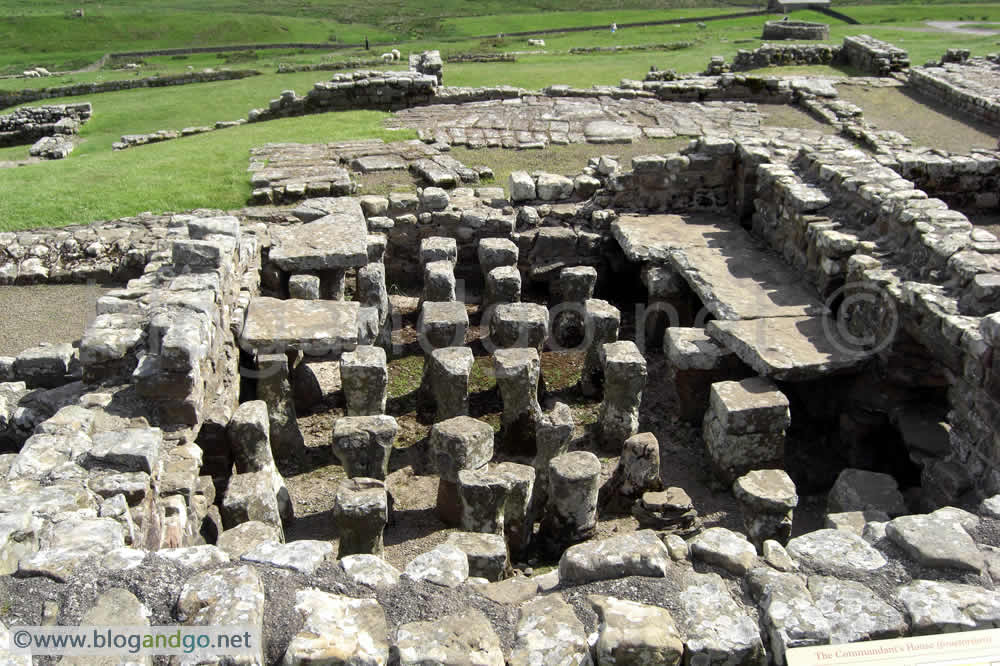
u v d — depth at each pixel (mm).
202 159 16812
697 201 14406
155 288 9578
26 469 6598
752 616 5215
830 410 10578
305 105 21234
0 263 13109
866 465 9875
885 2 65375
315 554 5480
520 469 8117
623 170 14562
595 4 81000
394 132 18453
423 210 14039
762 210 13102
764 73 24469
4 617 4848
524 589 5469
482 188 14930
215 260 9594
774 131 18094
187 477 7312
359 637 4797
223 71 32469
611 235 14070
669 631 4891
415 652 4723
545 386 11367
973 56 27234
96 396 8047
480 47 40594
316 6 80938
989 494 7895
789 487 7828
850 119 19000
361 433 8242
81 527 5613
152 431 7137
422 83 21312
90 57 47281
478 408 10992
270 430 9633
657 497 8594
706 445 9570
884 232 10695
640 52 33969
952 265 9094
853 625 5074
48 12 67125
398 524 8703
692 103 21125
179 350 7711
